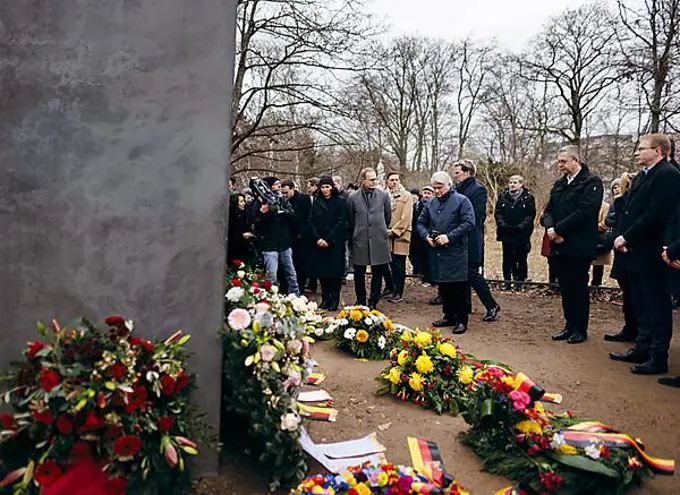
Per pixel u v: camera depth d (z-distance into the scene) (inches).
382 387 150.6
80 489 78.0
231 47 94.3
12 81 87.7
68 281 90.5
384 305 287.9
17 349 89.4
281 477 99.1
